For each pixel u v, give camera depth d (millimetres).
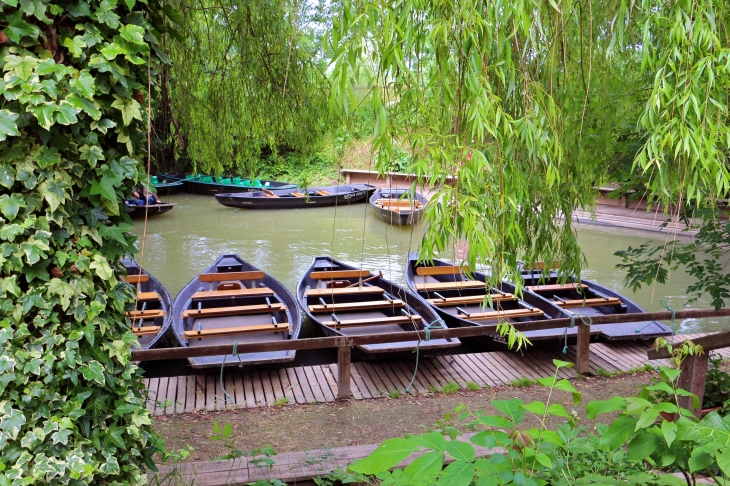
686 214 3984
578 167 2895
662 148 1973
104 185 1724
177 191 20469
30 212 1619
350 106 1767
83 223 1741
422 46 1961
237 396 5539
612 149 3686
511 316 6895
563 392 5680
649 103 2057
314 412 5238
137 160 1924
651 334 6750
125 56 1687
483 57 1992
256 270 9125
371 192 18141
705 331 7543
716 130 2000
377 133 1737
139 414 1958
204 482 3133
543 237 2895
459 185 1935
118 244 1847
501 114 1976
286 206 17406
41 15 1527
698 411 3676
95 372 1771
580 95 2918
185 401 5418
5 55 1516
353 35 1741
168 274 10242
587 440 1683
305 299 7484
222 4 4020
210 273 8219
